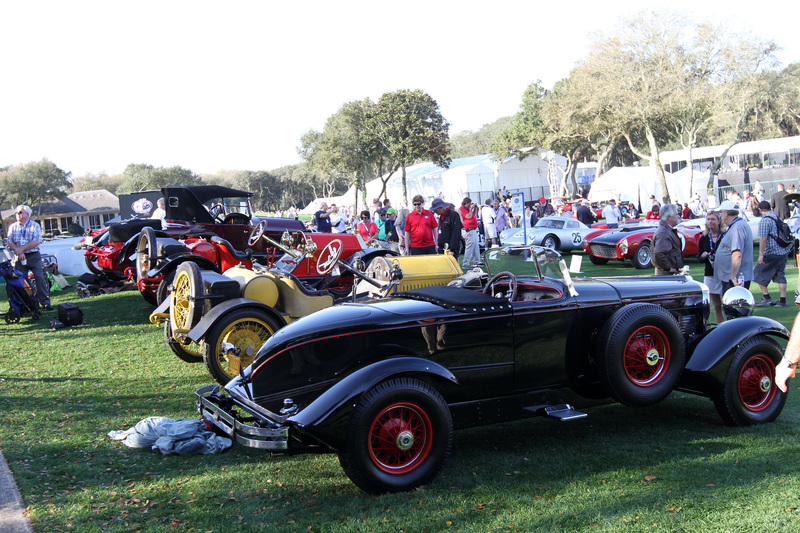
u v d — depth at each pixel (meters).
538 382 4.73
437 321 4.38
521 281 5.19
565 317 4.76
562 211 31.12
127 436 4.92
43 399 6.14
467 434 5.14
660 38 37.94
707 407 5.65
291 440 4.06
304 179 105.00
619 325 4.62
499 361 4.55
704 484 3.92
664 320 4.76
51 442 4.91
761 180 42.03
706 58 38.03
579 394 4.89
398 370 3.94
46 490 3.99
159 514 3.69
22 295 10.93
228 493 3.99
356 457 3.81
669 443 4.73
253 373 4.55
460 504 3.77
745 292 5.48
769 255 9.74
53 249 18.00
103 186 112.19
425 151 49.19
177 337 6.68
